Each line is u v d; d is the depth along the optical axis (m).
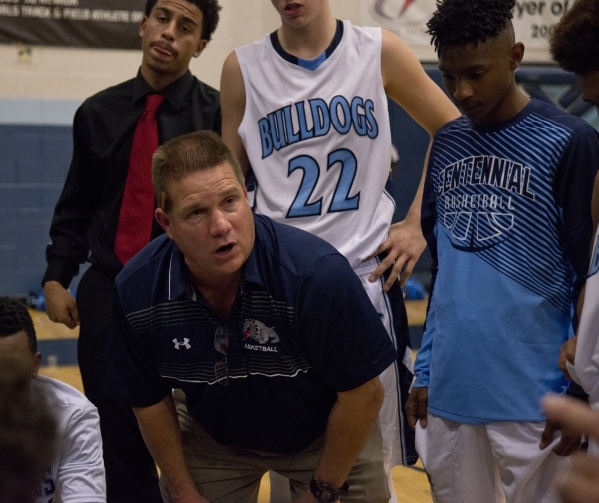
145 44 2.53
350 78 2.12
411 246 2.19
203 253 1.54
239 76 2.20
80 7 6.52
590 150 1.66
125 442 2.45
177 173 1.52
